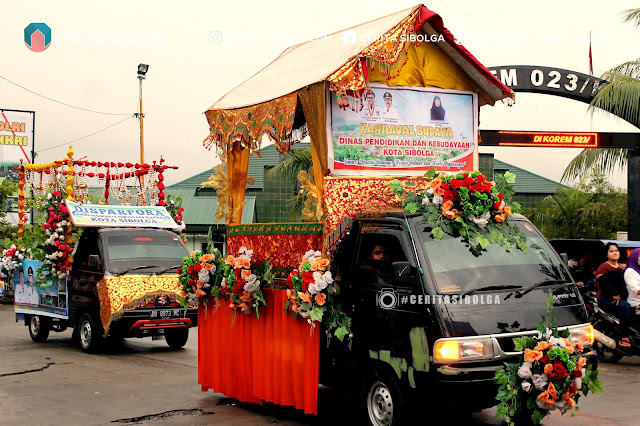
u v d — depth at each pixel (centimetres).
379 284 591
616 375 938
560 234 2388
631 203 1827
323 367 650
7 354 1188
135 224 1273
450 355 527
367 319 594
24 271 1393
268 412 727
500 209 601
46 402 785
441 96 716
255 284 694
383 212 614
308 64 761
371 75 676
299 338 651
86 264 1218
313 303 613
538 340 537
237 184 853
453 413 688
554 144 1736
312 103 652
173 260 1226
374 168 672
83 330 1212
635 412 701
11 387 877
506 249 603
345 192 640
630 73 1555
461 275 568
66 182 1352
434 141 709
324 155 643
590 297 1087
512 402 530
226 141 816
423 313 544
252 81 867
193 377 954
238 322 746
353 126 663
